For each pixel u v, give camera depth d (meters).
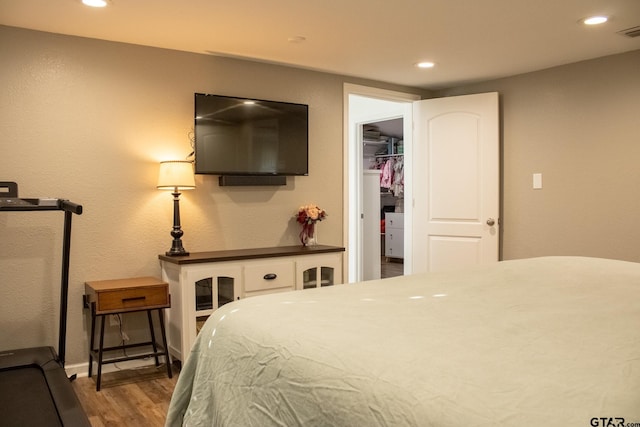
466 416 0.80
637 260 3.80
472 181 4.59
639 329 1.18
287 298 1.64
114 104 3.35
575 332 1.16
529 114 4.36
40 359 2.78
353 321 1.33
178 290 3.28
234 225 3.85
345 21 3.02
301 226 4.20
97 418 2.65
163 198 3.54
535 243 4.36
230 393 1.34
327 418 1.02
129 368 3.45
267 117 3.91
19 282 3.07
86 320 3.28
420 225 4.85
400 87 4.79
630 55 3.77
